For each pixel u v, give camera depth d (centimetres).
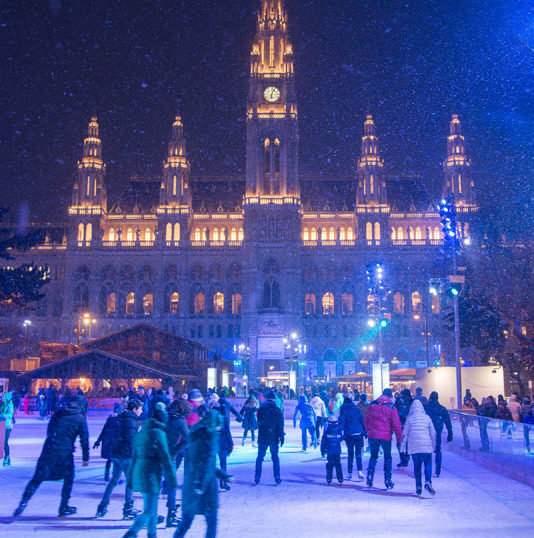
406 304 15800
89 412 7212
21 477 2475
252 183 15700
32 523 1603
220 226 16775
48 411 6638
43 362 8975
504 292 5953
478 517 1652
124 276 16200
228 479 1295
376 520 1627
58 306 16562
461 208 16075
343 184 17925
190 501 1258
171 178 16512
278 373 11612
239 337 15888
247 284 15338
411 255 15975
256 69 16200
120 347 9031
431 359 15400
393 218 16750
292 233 15562
